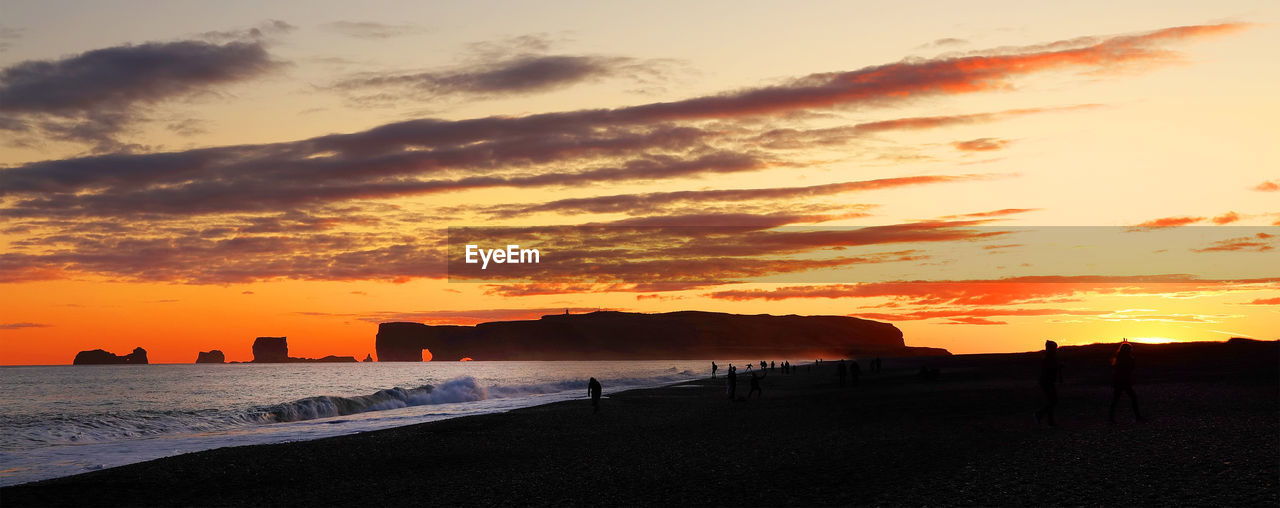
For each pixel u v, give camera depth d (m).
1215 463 13.28
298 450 23.44
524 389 74.12
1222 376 39.97
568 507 12.86
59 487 16.92
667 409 38.75
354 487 16.34
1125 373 20.41
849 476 14.41
